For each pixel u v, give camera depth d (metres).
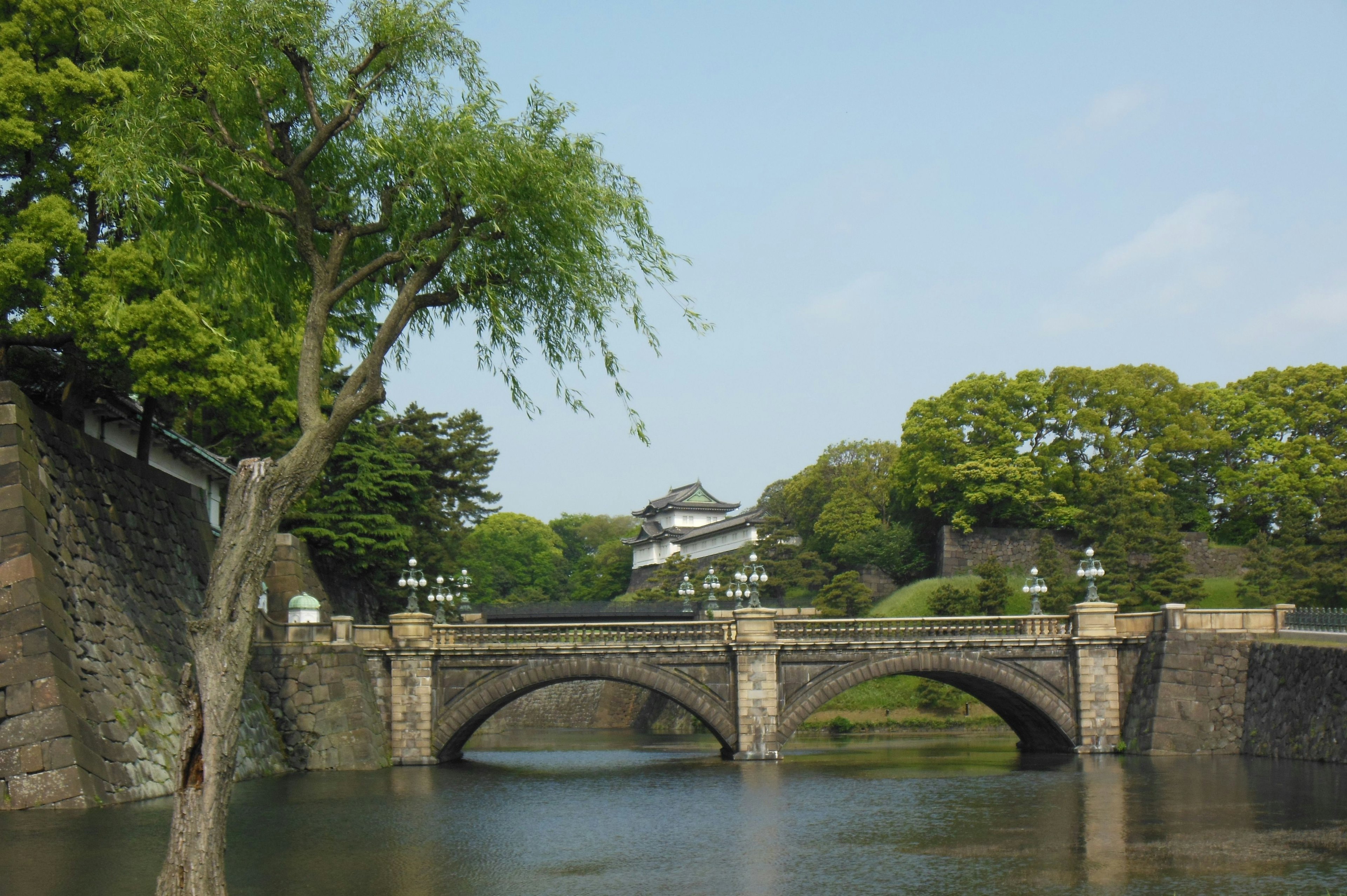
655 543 140.38
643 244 23.06
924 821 30.84
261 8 21.31
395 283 23.94
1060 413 94.12
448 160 21.31
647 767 50.56
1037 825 29.61
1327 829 27.97
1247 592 81.19
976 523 93.88
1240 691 50.19
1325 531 75.88
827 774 45.31
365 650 50.78
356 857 25.58
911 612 85.69
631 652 52.03
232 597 17.66
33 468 32.38
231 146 21.67
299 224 21.11
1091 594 53.09
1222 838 26.81
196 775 16.91
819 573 97.56
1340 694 43.12
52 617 30.56
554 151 22.61
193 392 36.81
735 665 52.34
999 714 61.06
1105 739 52.00
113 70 34.75
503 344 22.94
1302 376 97.31
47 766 29.08
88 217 37.12
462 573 78.81
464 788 40.72
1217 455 96.94
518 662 51.78
